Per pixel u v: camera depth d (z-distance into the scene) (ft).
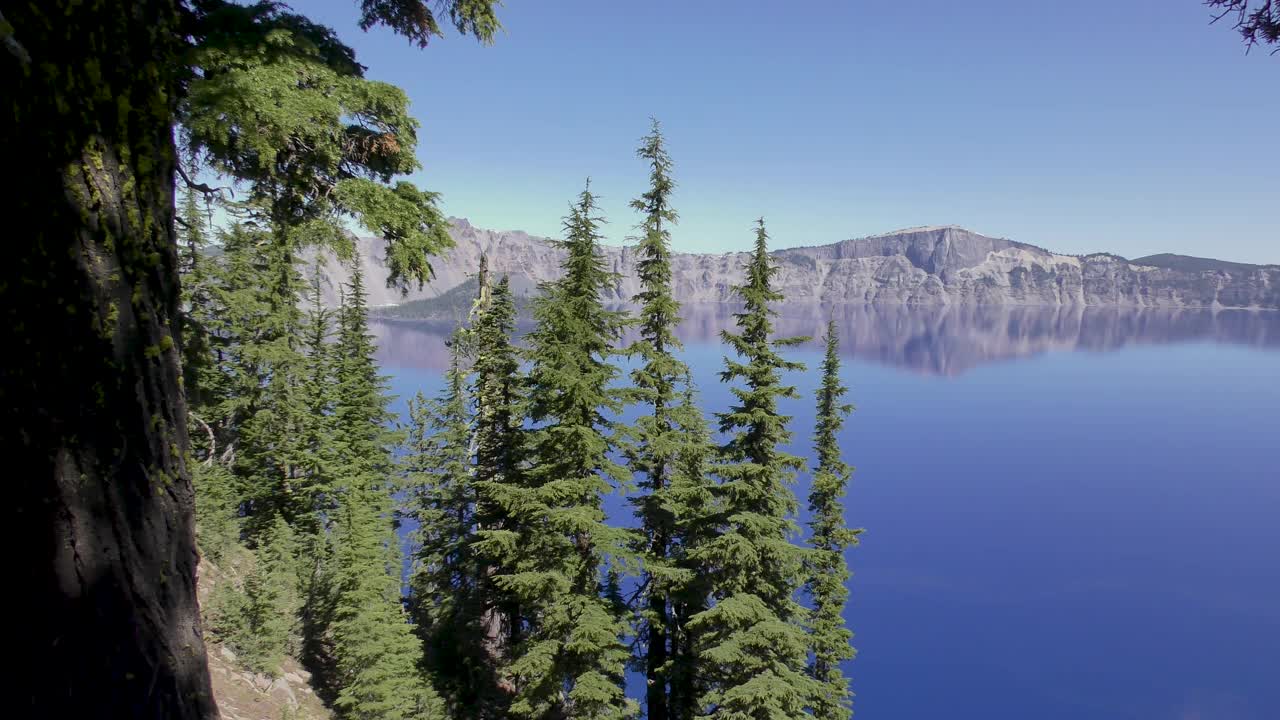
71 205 7.13
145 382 8.16
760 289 53.26
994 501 547.49
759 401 52.37
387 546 92.79
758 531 49.67
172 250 8.91
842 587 77.97
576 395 51.57
